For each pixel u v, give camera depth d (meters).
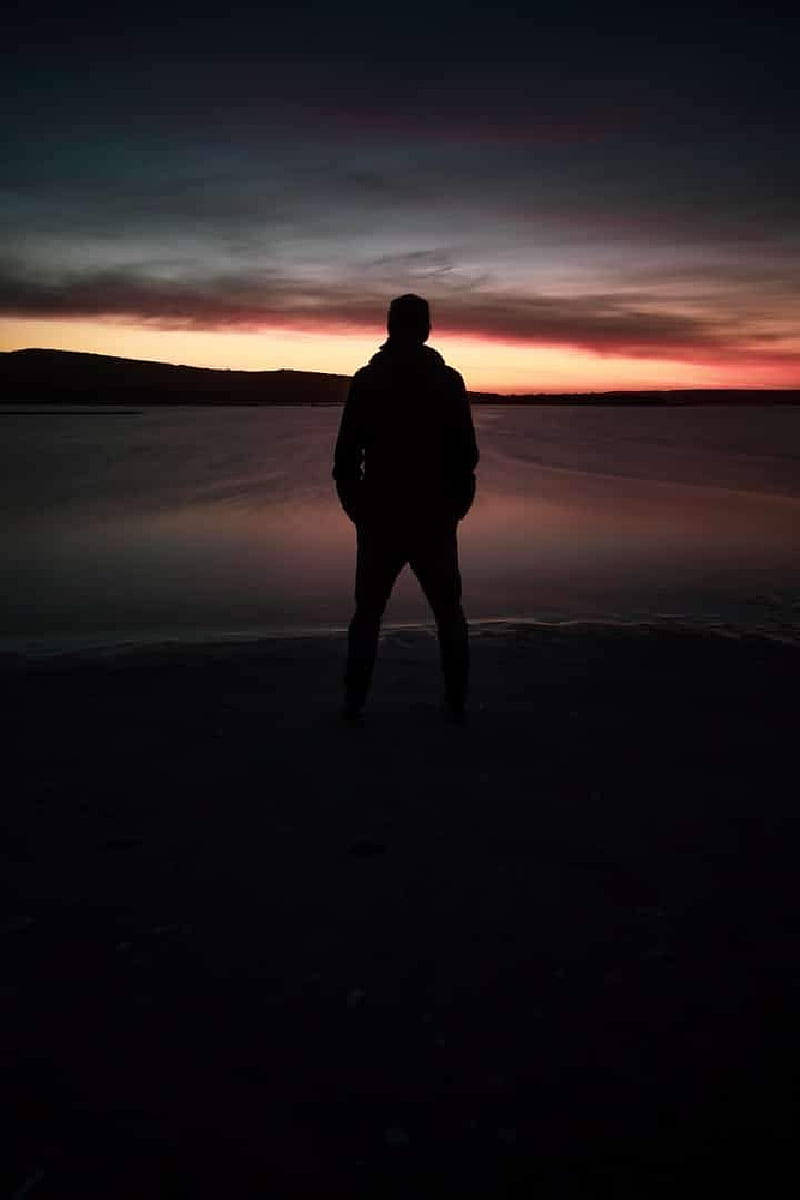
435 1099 1.56
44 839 2.53
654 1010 1.80
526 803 2.79
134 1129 1.48
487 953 1.99
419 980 1.89
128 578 8.66
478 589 7.90
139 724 3.49
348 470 3.37
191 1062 1.64
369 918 2.14
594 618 6.39
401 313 3.31
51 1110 1.52
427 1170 1.42
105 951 1.99
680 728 3.48
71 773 3.00
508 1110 1.54
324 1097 1.56
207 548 10.65
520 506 15.47
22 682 4.06
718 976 1.91
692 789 2.89
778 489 19.20
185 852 2.46
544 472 22.97
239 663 4.38
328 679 4.14
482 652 4.68
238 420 68.81
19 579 8.51
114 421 70.12
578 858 2.43
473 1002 1.82
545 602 7.30
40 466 25.05
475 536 11.73
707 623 5.71
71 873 2.34
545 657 4.57
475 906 2.19
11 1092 1.56
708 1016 1.78
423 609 7.09
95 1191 1.36
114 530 12.36
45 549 10.56
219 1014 1.78
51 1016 1.76
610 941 2.04
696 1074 1.62
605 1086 1.59
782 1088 1.59
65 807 2.74
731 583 8.23
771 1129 1.50
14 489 18.59
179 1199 1.35
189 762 3.11
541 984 1.88
